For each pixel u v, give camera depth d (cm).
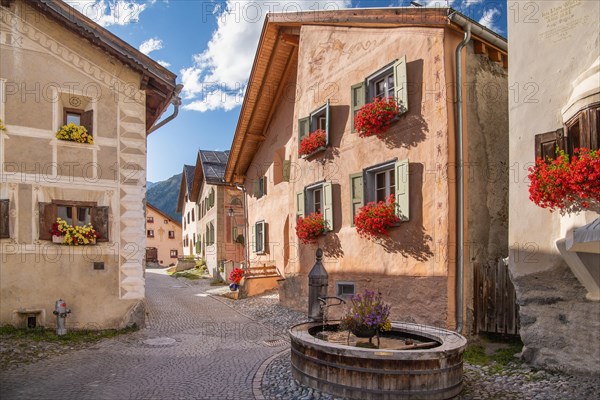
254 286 1633
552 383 597
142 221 1068
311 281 802
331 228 1152
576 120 612
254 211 1955
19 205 946
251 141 1872
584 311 613
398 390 525
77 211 1015
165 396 581
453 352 550
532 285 675
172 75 1116
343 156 1141
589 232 534
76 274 990
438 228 861
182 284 2272
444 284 842
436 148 876
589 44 620
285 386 610
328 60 1230
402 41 974
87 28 1010
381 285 991
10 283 930
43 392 593
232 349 856
